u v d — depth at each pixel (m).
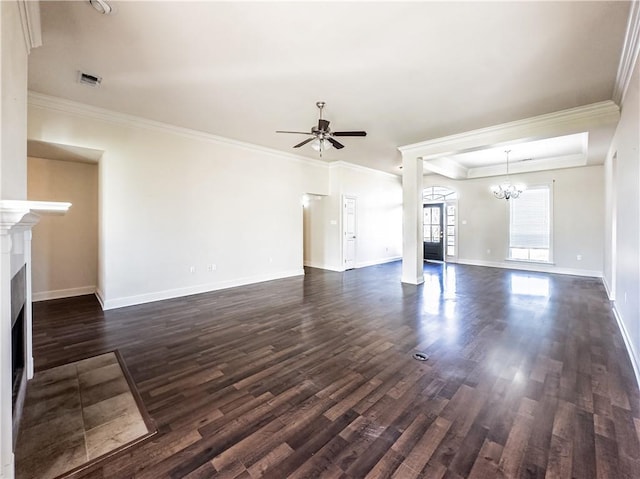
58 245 4.77
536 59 2.77
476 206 8.27
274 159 6.15
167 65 2.88
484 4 2.08
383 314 3.96
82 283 4.98
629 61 2.69
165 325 3.53
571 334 3.24
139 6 2.09
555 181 6.98
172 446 1.65
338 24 2.30
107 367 2.54
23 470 1.48
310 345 2.98
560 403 2.02
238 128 4.69
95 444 1.66
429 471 1.48
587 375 2.39
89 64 2.86
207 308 4.20
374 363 2.61
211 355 2.77
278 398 2.10
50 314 3.91
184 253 4.85
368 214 8.26
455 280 6.17
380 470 1.49
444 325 3.54
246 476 1.45
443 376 2.39
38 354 2.78
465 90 3.38
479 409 1.97
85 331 3.34
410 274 5.90
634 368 2.48
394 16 2.21
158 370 2.49
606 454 1.57
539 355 2.74
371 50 2.64
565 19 2.23
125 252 4.23
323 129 3.74
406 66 2.89
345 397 2.11
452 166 7.38
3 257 1.30
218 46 2.58
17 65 1.67
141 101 3.68
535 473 1.46
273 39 2.49
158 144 4.50
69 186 4.84
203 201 5.05
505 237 7.77
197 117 4.23
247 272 5.76
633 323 2.65
